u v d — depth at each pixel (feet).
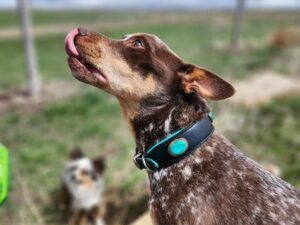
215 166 1.40
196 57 9.23
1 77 7.66
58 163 3.88
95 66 1.56
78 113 5.08
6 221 3.04
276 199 1.35
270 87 5.23
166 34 15.85
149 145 1.50
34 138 4.45
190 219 1.36
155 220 1.44
